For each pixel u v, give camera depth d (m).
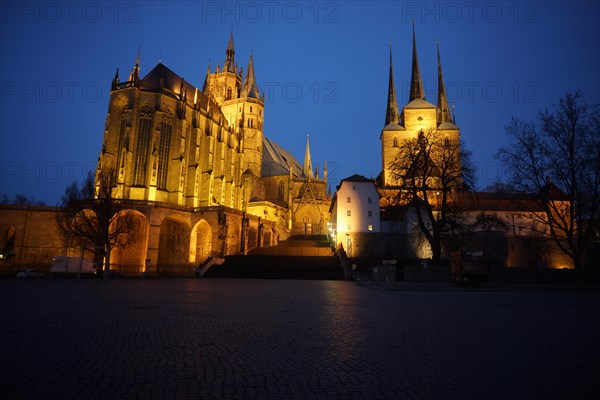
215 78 129.25
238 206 97.81
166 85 85.88
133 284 37.00
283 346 9.16
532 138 38.56
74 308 16.08
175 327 11.60
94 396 5.57
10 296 21.47
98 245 56.44
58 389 5.85
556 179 37.91
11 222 65.88
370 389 6.10
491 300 22.58
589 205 38.12
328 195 120.19
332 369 7.21
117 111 76.56
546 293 29.94
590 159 36.19
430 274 42.91
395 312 16.11
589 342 9.88
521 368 7.38
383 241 69.38
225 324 12.37
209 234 73.12
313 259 61.88
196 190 80.88
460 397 5.77
